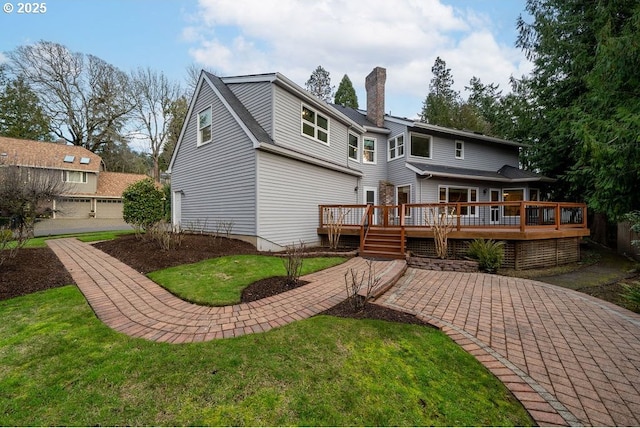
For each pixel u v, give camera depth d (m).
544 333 3.50
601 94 7.95
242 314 3.82
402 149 14.38
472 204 7.98
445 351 3.00
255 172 8.59
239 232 9.22
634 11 7.17
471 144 15.70
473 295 4.98
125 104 27.19
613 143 7.50
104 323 3.48
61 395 2.15
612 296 5.35
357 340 3.12
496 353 3.02
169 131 28.47
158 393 2.19
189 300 4.34
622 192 8.04
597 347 3.17
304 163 10.45
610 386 2.47
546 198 15.27
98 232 14.56
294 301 4.34
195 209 11.57
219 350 2.83
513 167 16.58
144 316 3.73
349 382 2.40
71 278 5.46
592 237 13.12
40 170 13.28
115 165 30.77
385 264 7.17
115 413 1.98
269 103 9.35
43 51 23.89
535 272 7.62
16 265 5.85
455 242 8.35
